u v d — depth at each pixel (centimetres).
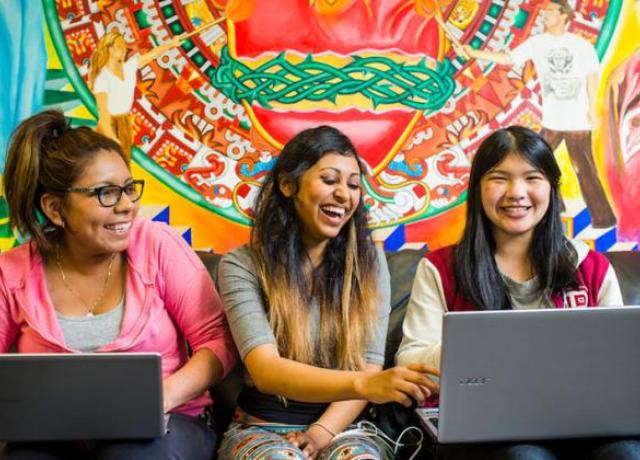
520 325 101
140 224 141
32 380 104
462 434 106
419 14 180
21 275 132
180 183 179
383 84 181
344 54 180
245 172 180
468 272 143
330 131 135
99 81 175
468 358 102
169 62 176
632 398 106
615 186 186
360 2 179
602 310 101
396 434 145
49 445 114
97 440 113
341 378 114
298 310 133
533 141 139
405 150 183
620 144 186
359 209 140
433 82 182
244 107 179
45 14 172
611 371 104
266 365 122
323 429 130
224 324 139
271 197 138
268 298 133
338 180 132
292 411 134
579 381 105
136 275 134
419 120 182
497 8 181
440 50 181
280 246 136
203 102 178
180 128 178
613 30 184
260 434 127
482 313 100
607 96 185
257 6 177
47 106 174
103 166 125
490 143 142
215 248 181
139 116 176
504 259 147
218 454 132
